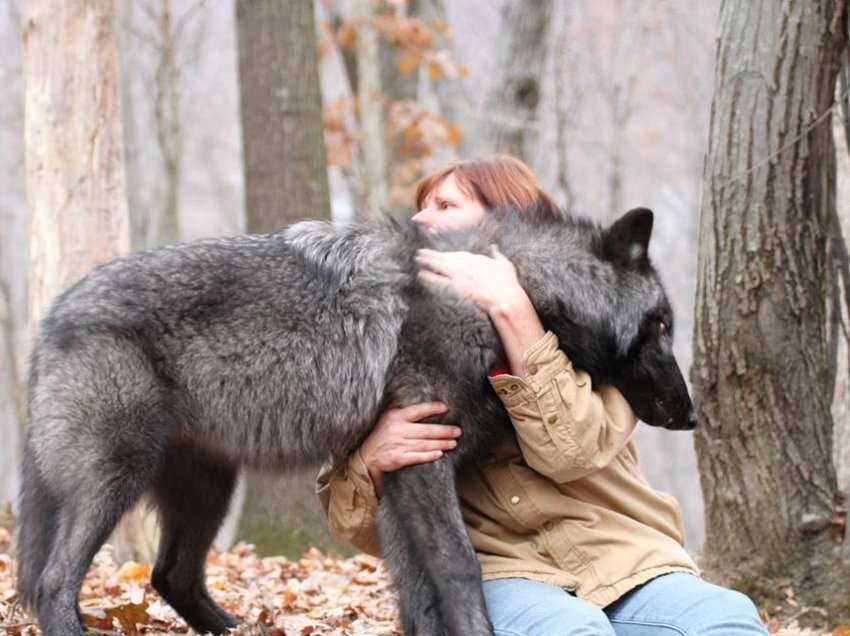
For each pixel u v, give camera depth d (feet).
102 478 11.99
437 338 11.84
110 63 19.79
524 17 46.57
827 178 15.97
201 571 13.93
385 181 42.78
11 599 15.44
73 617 11.73
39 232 19.48
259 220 27.78
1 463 84.74
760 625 10.20
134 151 53.31
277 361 12.21
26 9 19.62
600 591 10.70
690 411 12.62
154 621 14.58
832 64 15.48
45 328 12.51
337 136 47.62
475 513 11.94
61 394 12.09
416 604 11.28
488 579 11.07
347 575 19.97
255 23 27.68
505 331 11.44
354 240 12.50
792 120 15.43
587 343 12.18
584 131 71.87
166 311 12.17
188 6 70.59
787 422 16.01
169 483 13.55
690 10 65.67
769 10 15.46
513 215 12.70
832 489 16.22
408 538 11.43
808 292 15.87
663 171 80.28
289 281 12.35
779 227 15.58
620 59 64.75
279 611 15.57
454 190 13.15
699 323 16.24
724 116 15.79
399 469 11.52
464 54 68.54
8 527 22.31
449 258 12.07
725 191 15.74
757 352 15.79
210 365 12.24
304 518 24.90
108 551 18.93
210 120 86.74
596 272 12.39
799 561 16.06
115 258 12.72
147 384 12.11
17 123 69.21
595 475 11.39
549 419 10.85
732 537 16.40
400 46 46.91
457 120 47.03
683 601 10.41
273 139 27.61
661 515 11.58
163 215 54.80
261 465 12.67
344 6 50.01
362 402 11.94
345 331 12.12
